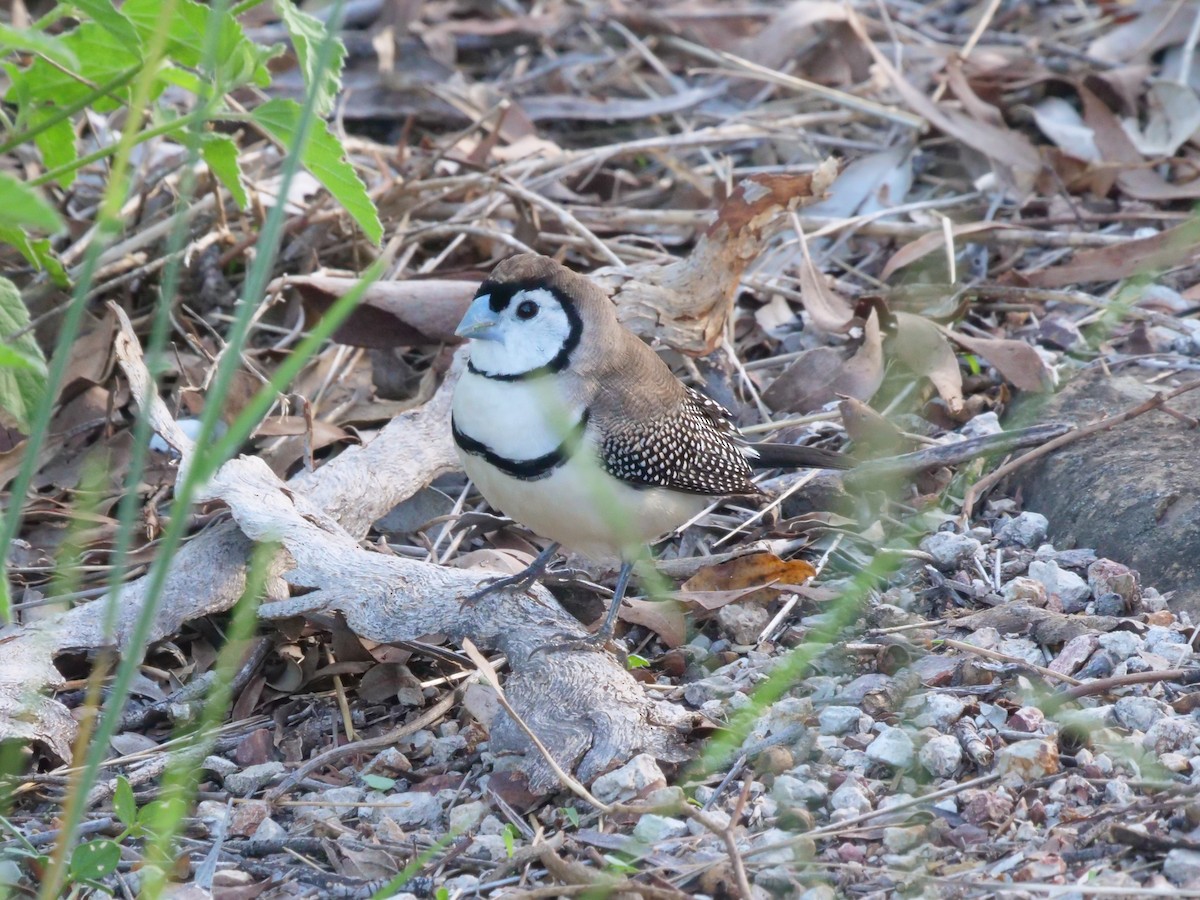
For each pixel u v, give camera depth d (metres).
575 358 8.02
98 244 5.23
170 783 7.05
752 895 6.04
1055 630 7.88
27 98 8.71
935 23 15.77
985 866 6.17
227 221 12.13
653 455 8.20
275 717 7.93
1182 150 13.12
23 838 6.46
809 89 13.64
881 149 13.42
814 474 9.91
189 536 9.14
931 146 13.65
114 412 10.46
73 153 9.26
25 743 7.49
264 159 12.86
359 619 7.82
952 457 9.59
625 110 14.27
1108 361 10.64
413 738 7.65
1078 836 6.27
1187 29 14.07
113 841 6.55
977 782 6.68
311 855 6.74
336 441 10.46
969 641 7.93
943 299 11.47
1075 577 8.44
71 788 6.93
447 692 8.07
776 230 11.21
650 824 6.61
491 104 14.15
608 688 7.32
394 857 6.62
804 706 7.43
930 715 7.20
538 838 6.62
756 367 11.27
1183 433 9.43
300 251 11.76
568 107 14.34
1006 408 10.58
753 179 10.37
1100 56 14.27
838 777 6.87
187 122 8.15
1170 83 13.09
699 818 6.07
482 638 7.82
